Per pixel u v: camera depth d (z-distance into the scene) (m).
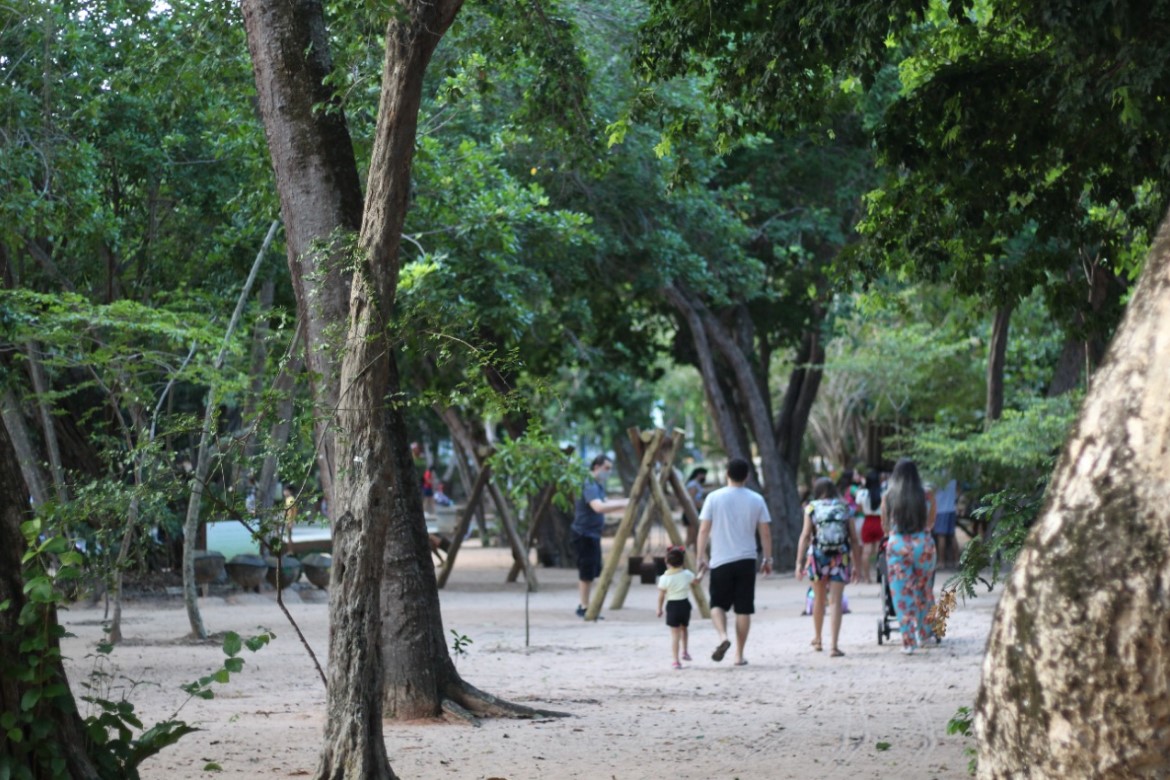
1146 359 2.93
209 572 22.64
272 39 9.66
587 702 11.68
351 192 9.66
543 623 20.20
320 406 7.73
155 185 19.58
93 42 18.16
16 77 17.77
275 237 19.75
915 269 11.33
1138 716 2.76
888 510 15.66
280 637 17.38
